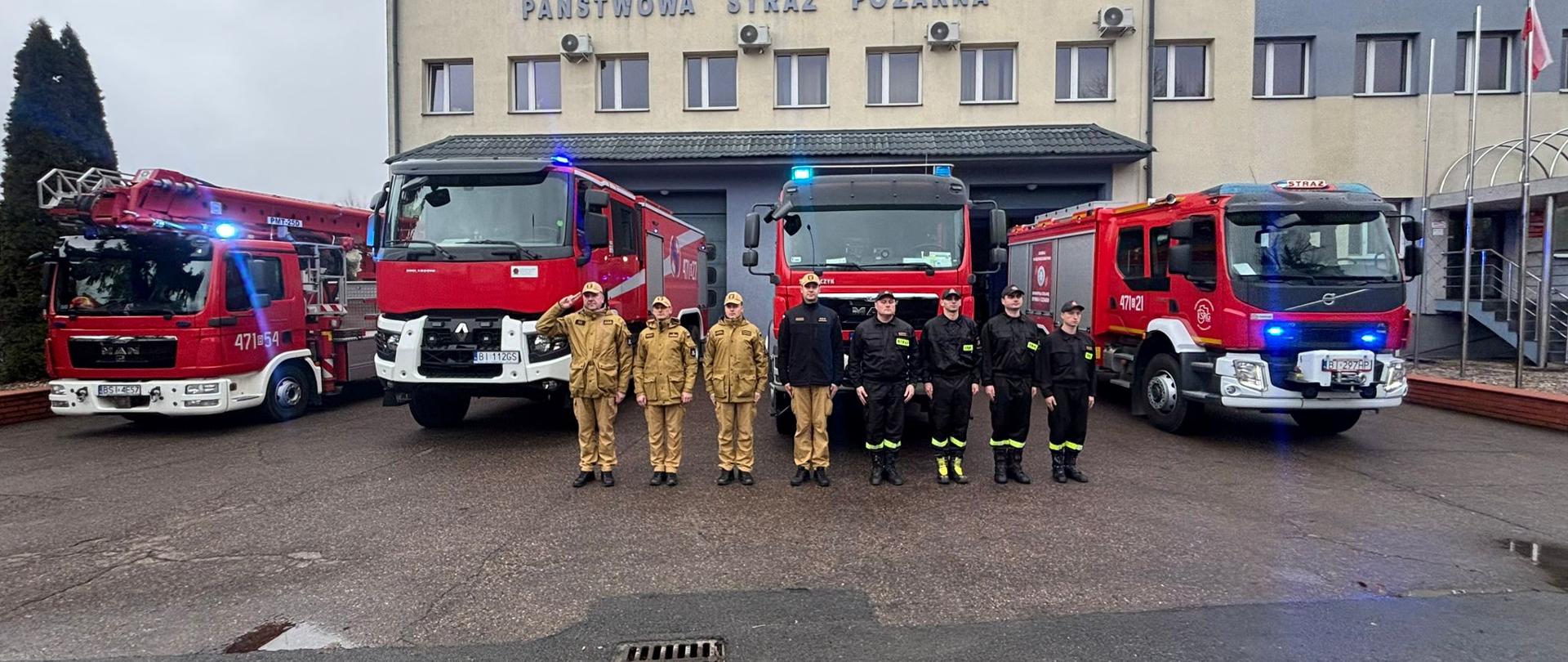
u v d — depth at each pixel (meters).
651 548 4.92
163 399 8.50
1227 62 15.86
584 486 6.41
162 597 4.21
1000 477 6.50
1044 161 15.08
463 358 7.53
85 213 8.99
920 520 5.48
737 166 15.44
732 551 4.87
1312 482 6.50
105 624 3.88
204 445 8.14
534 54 17.02
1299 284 7.50
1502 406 9.23
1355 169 15.81
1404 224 7.95
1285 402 7.51
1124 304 9.59
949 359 6.39
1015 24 16.17
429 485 6.44
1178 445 7.94
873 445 6.46
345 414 10.18
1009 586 4.28
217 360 8.62
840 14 16.44
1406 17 15.57
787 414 8.25
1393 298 7.56
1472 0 15.50
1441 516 5.57
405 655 3.53
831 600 4.11
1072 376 6.42
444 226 7.70
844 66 16.50
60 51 11.69
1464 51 15.84
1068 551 4.83
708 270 14.84
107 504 5.98
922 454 7.62
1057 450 6.52
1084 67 16.42
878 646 3.58
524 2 16.91
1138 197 15.63
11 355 11.16
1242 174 15.94
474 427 9.00
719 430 6.48
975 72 16.58
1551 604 4.01
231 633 3.77
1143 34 15.89
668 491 6.27
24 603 4.14
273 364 9.30
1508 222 14.92
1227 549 4.85
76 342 8.60
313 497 6.12
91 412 8.57
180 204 9.46
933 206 7.62
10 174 11.34
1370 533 5.18
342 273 10.84
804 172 7.92
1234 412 9.92
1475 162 15.57
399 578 4.46
